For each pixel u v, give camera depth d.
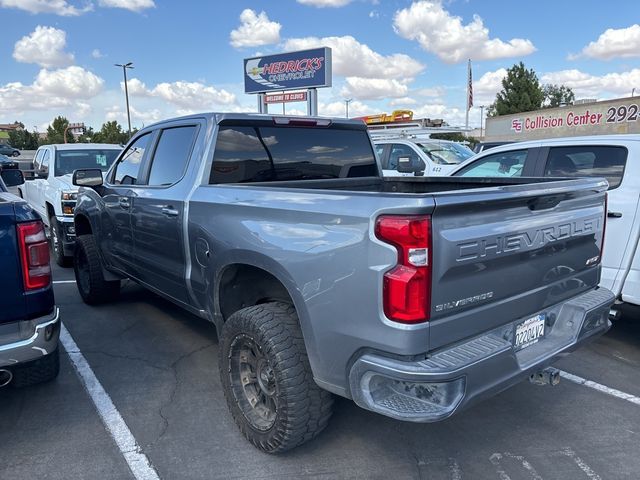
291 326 2.90
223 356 3.26
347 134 4.62
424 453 3.14
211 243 3.40
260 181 4.04
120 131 58.66
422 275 2.29
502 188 2.55
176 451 3.16
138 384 4.04
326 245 2.58
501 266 2.64
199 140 3.86
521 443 3.26
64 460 3.07
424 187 4.64
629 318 5.52
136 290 6.56
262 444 3.06
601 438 3.31
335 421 3.49
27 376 3.47
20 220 3.04
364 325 2.45
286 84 25.67
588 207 3.23
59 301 6.16
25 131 78.38
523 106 53.97
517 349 2.87
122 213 4.73
